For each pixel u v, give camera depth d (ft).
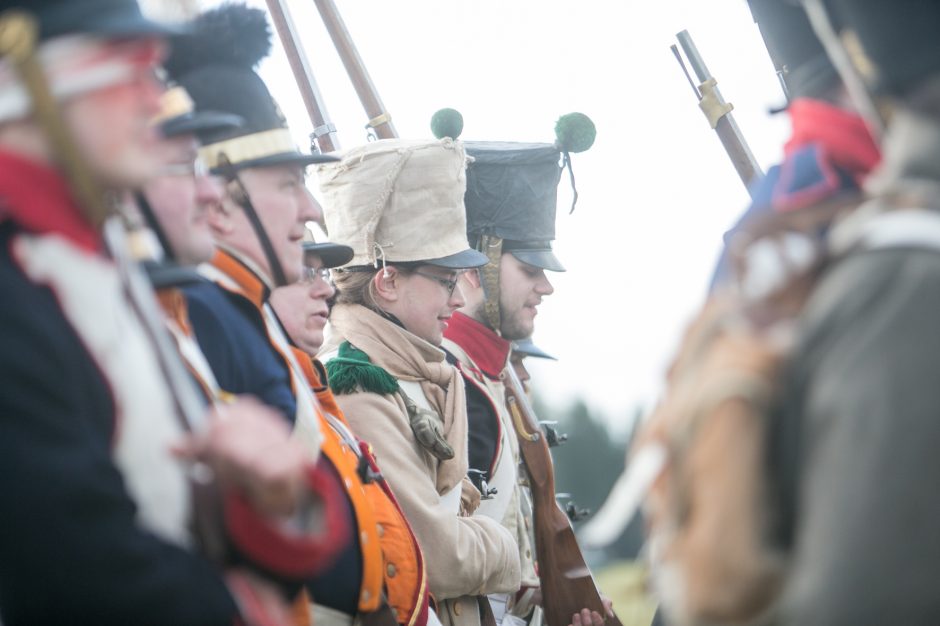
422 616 20.21
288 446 11.76
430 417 24.43
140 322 12.40
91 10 11.55
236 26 18.63
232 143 18.35
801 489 9.24
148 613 11.03
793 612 8.88
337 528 12.09
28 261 11.34
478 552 23.90
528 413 29.71
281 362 18.01
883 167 10.40
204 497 11.84
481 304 30.48
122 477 11.30
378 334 25.41
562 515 28.76
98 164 11.60
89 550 10.75
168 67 18.48
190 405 12.55
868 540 8.61
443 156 26.32
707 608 9.50
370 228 25.81
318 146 28.96
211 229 18.34
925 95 9.89
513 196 30.73
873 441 8.75
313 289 22.00
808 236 10.15
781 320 9.95
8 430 10.72
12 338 10.89
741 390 9.62
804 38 13.58
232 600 11.60
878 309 9.13
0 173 11.34
